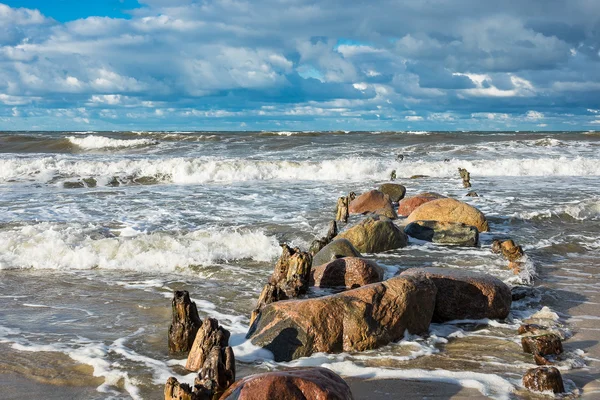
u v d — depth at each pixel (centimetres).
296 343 552
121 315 699
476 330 643
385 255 1002
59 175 2117
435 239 1104
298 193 1733
